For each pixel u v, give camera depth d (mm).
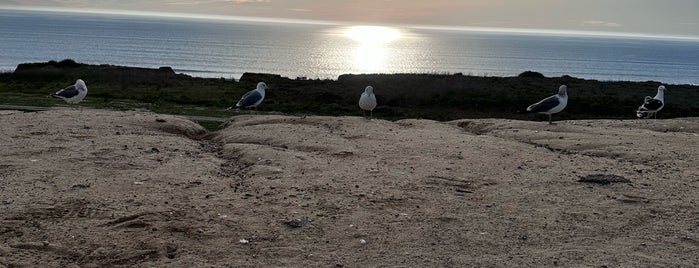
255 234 9781
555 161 15359
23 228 9734
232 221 10250
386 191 12148
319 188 12234
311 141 17031
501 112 41906
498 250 9406
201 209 10781
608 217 10992
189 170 13492
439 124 21453
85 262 8750
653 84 55875
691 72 186125
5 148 14961
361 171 13688
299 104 40938
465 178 13383
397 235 9898
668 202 11906
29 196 11148
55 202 10867
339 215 10711
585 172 14211
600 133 19594
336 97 44312
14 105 31781
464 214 11000
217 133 19531
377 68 152125
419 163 14656
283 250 9164
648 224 10688
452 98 44781
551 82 54406
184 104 38844
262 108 38375
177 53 180625
